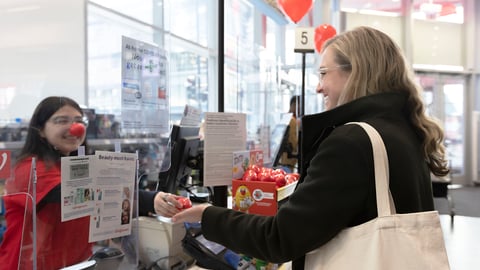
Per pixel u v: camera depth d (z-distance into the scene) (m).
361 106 0.82
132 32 1.07
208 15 4.34
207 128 1.28
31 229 0.71
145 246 1.10
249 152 1.42
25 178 0.71
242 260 1.11
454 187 7.32
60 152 0.75
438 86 7.45
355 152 0.72
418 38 7.32
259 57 2.55
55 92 0.92
